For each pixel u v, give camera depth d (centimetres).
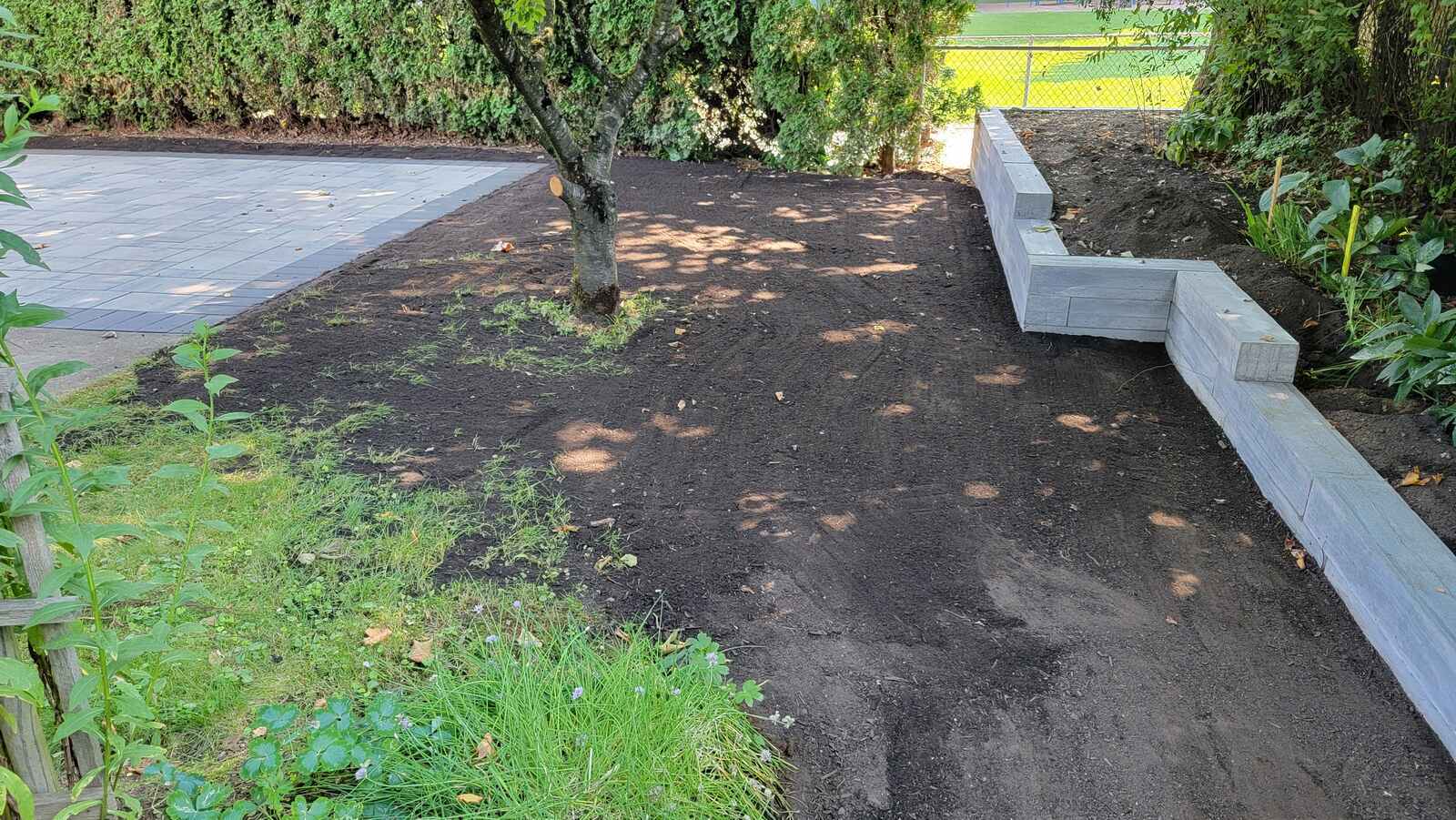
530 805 243
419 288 679
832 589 354
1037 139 986
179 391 503
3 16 179
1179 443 465
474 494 409
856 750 284
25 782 200
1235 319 473
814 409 502
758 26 1027
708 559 370
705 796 255
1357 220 544
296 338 584
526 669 284
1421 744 284
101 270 724
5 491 189
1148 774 276
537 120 548
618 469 437
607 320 608
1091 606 346
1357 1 700
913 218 878
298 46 1249
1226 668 315
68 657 205
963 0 980
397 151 1226
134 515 378
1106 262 585
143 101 1344
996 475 436
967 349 580
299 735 262
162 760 246
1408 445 394
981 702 301
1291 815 262
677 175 1054
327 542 367
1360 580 330
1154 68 912
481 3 480
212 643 306
